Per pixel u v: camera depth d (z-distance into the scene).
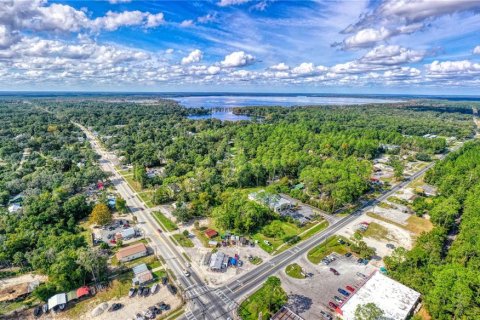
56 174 163.75
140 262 99.75
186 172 185.12
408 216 135.12
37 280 89.94
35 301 82.12
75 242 103.00
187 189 154.88
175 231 120.00
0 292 84.56
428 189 167.62
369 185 169.62
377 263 100.69
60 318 76.50
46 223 117.88
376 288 84.06
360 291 83.12
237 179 165.12
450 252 97.38
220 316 77.38
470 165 181.88
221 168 193.25
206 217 131.88
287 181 169.50
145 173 174.25
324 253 105.94
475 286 75.69
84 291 84.19
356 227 124.75
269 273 94.81
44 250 98.12
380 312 69.62
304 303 82.06
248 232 118.75
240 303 81.75
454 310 71.69
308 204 146.88
